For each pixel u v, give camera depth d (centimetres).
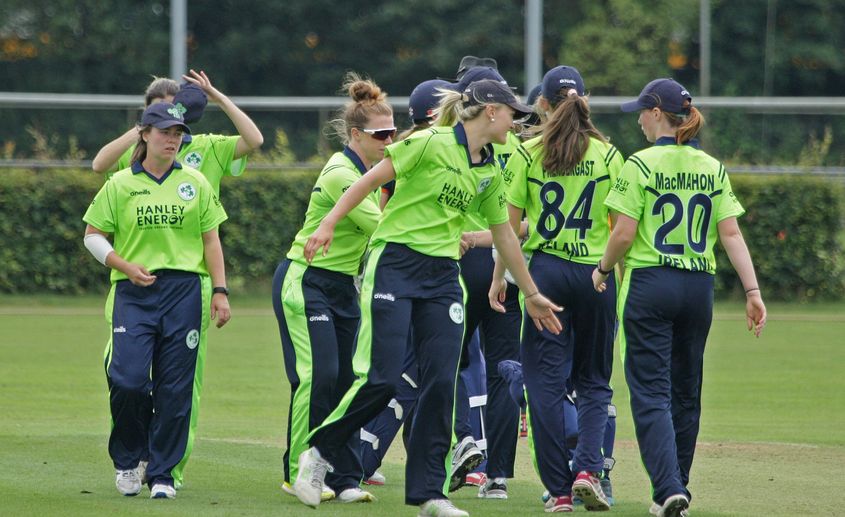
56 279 8150
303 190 8244
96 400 4103
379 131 2541
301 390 2509
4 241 8069
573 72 2572
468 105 2239
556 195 2447
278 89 13438
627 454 3262
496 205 2302
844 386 4669
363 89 2588
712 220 2339
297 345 2528
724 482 2791
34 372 4800
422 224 2255
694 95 13850
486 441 2720
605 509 2417
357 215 2481
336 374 2528
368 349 2269
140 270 2478
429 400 2244
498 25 13350
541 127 2578
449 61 13188
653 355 2309
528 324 2464
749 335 6425
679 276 2305
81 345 5706
